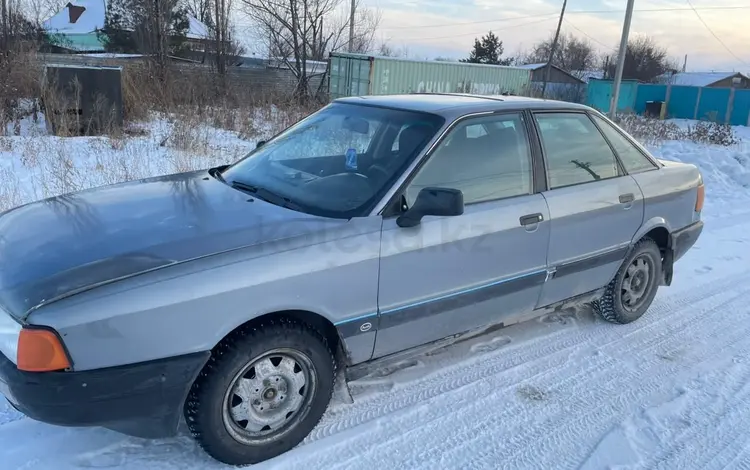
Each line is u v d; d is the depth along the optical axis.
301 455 3.00
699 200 5.16
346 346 3.13
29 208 3.40
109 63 17.06
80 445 2.95
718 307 5.23
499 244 3.60
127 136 11.27
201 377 2.70
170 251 2.71
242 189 3.59
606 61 66.94
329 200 3.29
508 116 3.82
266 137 12.60
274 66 25.86
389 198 3.19
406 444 3.15
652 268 4.85
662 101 35.56
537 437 3.28
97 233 2.90
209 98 16.47
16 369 2.42
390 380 3.77
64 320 2.37
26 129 11.98
